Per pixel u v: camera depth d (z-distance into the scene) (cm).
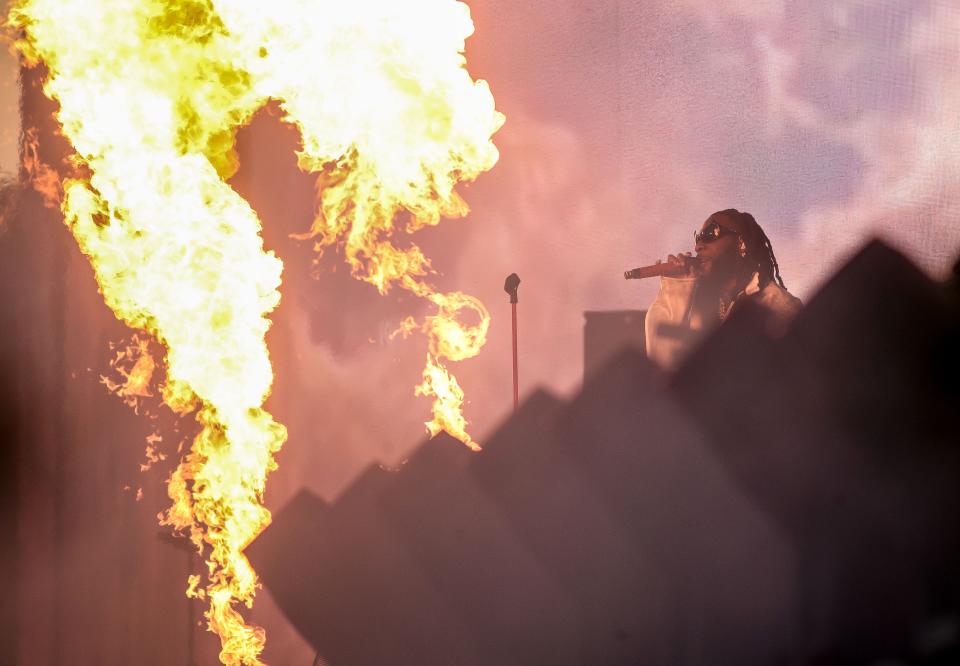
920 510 211
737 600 242
